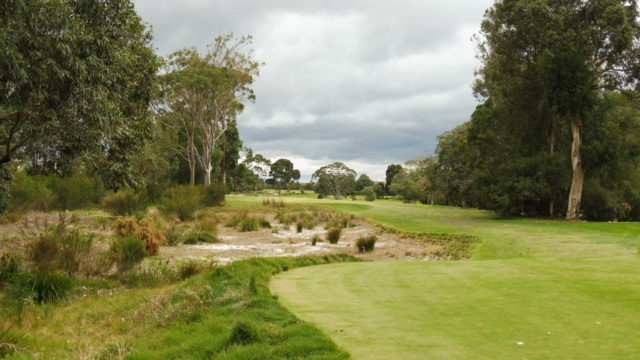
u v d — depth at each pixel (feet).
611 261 34.78
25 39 35.78
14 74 34.24
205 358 16.88
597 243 55.72
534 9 93.97
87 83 41.19
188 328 21.12
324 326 18.88
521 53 108.06
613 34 89.86
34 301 28.04
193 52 151.43
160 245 60.23
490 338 16.28
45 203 85.71
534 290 24.07
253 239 74.64
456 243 66.64
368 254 61.52
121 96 52.47
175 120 160.76
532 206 108.99
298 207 143.02
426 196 258.98
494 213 126.31
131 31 59.72
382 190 390.83
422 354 14.92
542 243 58.80
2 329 19.94
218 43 154.61
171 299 26.14
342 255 52.54
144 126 65.67
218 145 230.89
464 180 191.11
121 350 18.45
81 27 40.60
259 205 148.36
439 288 26.37
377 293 25.93
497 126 116.67
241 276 30.89
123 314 25.20
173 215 92.27
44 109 41.09
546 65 92.58
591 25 93.45
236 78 156.04
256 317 21.01
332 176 328.29
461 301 22.49
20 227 54.34
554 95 92.63
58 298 28.84
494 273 30.60
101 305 27.45
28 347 19.03
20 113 41.70
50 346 19.49
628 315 18.52
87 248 38.37
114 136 54.39
